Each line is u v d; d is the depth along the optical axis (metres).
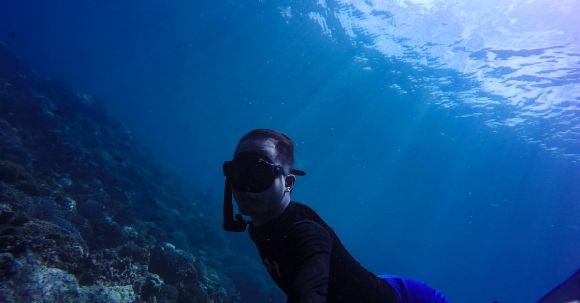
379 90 32.06
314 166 65.38
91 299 5.06
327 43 28.52
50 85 20.39
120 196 12.86
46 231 5.50
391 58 26.22
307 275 1.03
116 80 74.06
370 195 69.44
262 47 34.69
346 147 51.28
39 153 11.78
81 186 11.14
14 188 7.20
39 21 55.59
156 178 19.78
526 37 17.77
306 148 59.19
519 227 54.97
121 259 6.73
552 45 17.52
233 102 58.91
